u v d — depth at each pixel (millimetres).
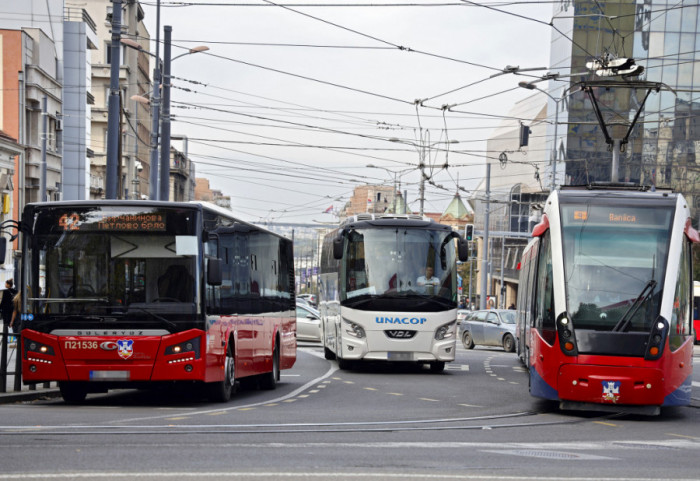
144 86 114938
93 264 17125
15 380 19234
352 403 19109
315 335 47531
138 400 19578
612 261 17016
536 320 17766
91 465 9625
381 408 17906
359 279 28734
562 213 17594
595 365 16391
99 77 98062
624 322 16562
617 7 82750
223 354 18406
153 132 37562
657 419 17078
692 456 11742
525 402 19828
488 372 30359
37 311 17031
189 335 16969
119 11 29438
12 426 13297
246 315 20500
